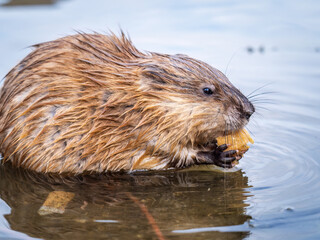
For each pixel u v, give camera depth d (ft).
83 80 22.26
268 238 16.46
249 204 19.10
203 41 41.34
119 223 17.83
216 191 20.65
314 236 16.42
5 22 45.68
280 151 24.76
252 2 53.11
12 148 22.94
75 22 44.93
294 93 31.76
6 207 19.25
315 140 25.76
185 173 23.12
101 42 24.07
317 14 48.75
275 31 44.65
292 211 18.31
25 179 22.03
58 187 21.27
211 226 17.47
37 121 22.15
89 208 19.15
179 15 48.57
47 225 17.75
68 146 22.11
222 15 48.78
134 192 20.77
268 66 36.81
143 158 23.08
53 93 22.15
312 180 21.16
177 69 22.95
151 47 38.96
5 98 23.61
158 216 18.35
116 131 22.36
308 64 37.24
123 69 22.75
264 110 29.76
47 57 23.06
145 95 22.43
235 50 39.73
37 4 52.39
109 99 22.21
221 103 22.67
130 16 47.78
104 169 22.85
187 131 22.75
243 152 23.58
